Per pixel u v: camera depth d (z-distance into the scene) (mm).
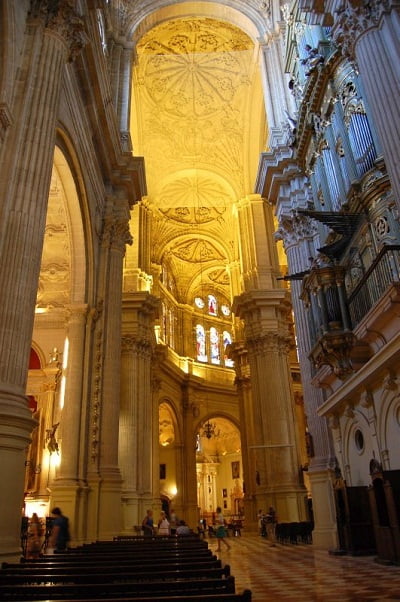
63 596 3023
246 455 23672
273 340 20281
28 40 7734
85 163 11398
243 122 22922
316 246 12555
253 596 5008
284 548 12375
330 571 6832
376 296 7453
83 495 10336
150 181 23844
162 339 27734
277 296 20719
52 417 15719
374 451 8336
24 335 6098
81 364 11367
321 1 8680
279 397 19344
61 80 7992
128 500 16625
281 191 13867
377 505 7520
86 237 11945
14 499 5504
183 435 28000
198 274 32125
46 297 17094
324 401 11336
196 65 21562
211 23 19500
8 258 6246
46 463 15094
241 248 22672
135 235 22047
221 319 33750
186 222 27594
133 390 18703
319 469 10961
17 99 7211
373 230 8055
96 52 10906
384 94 6695
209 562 4379
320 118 10859
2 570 4055
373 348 8211
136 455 17812
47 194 7078
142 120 22734
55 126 7578
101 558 5074
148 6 17438
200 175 24562
